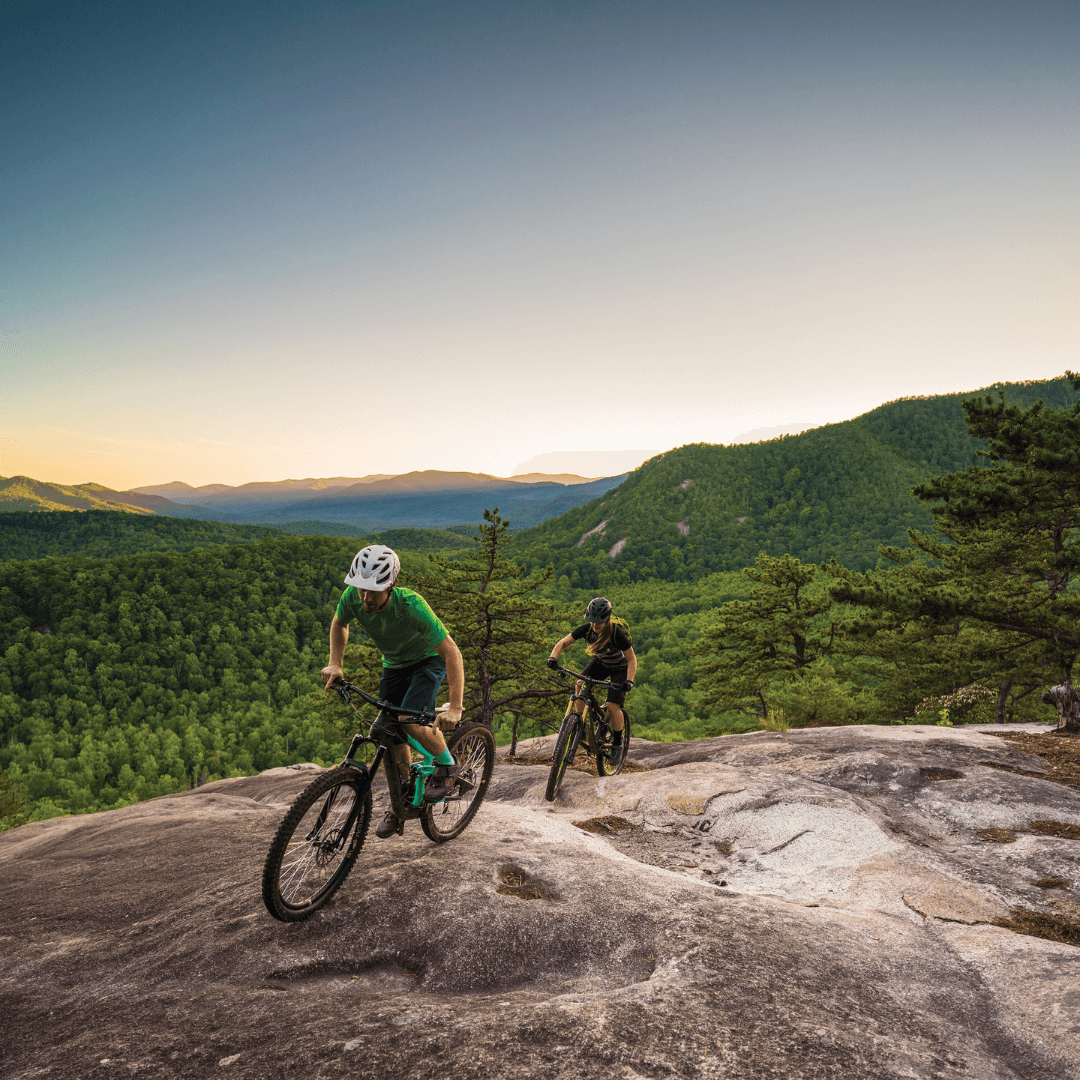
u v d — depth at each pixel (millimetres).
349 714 18500
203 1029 2275
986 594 16172
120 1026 2342
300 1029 2217
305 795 3025
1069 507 14078
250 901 3273
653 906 3172
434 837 3898
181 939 3031
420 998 2512
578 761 8023
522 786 6926
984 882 4117
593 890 3361
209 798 7785
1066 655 16906
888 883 3953
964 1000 2678
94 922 3469
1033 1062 2264
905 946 3074
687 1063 1954
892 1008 2479
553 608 18344
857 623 18281
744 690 30906
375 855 3689
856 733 8023
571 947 2900
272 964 2779
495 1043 2045
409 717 3430
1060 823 5039
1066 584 17328
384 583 3262
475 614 17672
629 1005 2264
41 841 6906
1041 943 3139
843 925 3248
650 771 6656
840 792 5633
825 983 2572
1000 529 15883
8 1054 2268
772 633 29969
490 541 18609
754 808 5332
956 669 21922
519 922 3016
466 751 4262
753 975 2535
